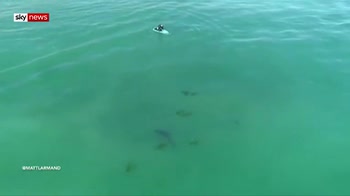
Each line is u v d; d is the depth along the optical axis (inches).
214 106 871.1
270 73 998.4
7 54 1047.0
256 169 706.8
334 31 1208.2
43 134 780.0
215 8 1405.0
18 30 1191.6
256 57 1071.6
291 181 681.0
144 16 1320.1
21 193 645.3
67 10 1365.7
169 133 788.6
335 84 949.8
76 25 1242.0
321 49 1103.6
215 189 661.9
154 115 840.3
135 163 714.2
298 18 1312.7
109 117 831.7
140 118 829.8
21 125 800.9
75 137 774.5
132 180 678.5
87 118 826.8
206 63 1041.5
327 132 797.2
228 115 843.4
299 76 984.9
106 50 1093.8
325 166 713.6
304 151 748.6
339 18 1309.1
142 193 652.7
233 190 660.1
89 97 894.4
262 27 1245.1
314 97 903.1
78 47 1103.6
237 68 1021.8
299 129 805.2
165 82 958.4
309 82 960.3
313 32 1205.1
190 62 1046.4
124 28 1227.9
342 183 676.7
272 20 1296.8
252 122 824.3
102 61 1037.8
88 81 952.3
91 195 647.8
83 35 1175.6
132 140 767.7
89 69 1000.2
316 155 740.0
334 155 740.0
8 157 719.1
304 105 876.6
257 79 972.6
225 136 783.7
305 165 716.7
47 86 927.0
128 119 825.5
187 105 874.1
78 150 741.9
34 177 677.3
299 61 1049.5
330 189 663.1
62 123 810.8
